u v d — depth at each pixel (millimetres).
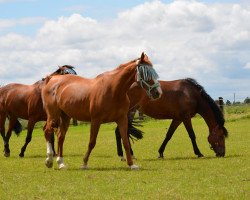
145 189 11336
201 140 24672
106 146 23500
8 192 11352
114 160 17625
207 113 17922
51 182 12555
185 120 17938
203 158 17375
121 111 14344
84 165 14828
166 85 18109
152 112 18062
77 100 14656
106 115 14250
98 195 10789
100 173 13828
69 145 24625
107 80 14242
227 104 59312
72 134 32031
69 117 15578
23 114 20234
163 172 13797
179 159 17266
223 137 17812
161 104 17891
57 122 15469
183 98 17906
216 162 15867
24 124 39875
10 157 19734
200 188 11289
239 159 16516
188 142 23938
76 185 12023
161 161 16703
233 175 13039
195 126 34469
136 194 10828
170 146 22344
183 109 17875
